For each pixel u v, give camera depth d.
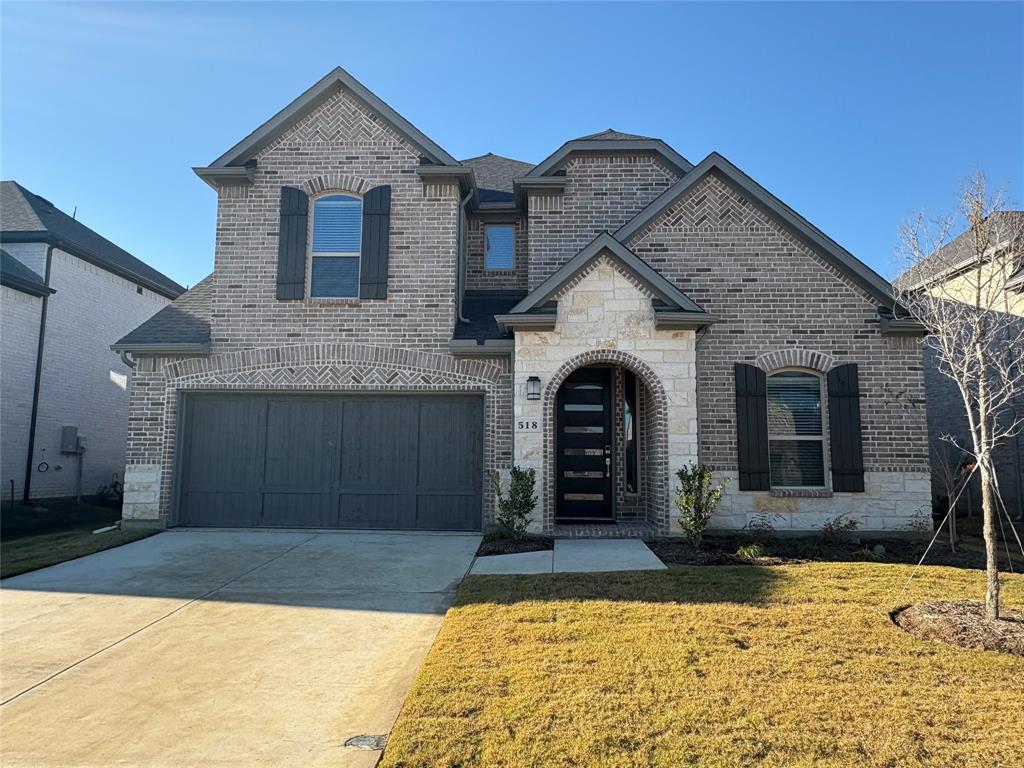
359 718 4.50
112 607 7.08
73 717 4.55
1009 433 6.59
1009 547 10.14
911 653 5.26
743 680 4.75
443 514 11.38
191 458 11.65
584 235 12.73
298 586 7.81
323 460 11.55
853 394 10.93
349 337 11.60
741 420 10.91
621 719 4.20
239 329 11.66
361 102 12.12
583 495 11.88
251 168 11.95
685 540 9.98
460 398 11.61
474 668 5.04
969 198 6.65
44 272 16.45
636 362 10.54
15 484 15.39
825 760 3.72
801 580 7.45
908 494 10.73
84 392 17.73
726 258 11.41
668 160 12.80
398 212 11.93
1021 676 4.82
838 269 11.28
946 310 7.09
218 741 4.20
